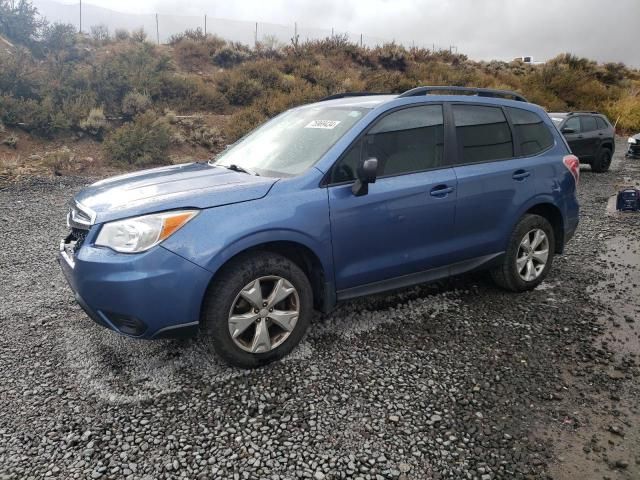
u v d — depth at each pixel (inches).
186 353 140.2
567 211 193.0
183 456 99.8
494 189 169.0
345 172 141.2
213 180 138.7
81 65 681.6
